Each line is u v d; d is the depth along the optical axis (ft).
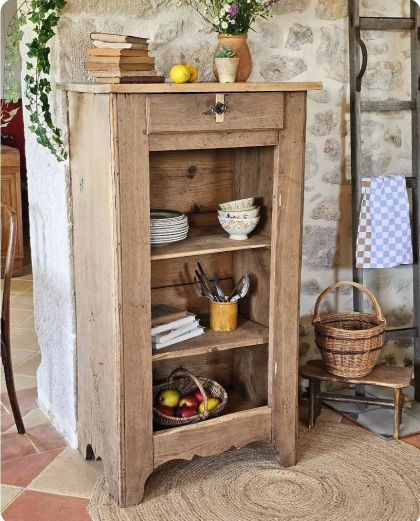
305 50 11.64
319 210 12.26
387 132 12.51
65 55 9.70
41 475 10.21
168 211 10.22
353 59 11.55
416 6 11.58
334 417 12.00
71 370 10.67
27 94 9.81
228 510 9.46
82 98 9.28
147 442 9.52
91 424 10.23
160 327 9.82
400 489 9.94
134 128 8.61
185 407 10.47
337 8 11.71
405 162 12.75
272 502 9.65
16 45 9.95
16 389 12.96
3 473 10.25
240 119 9.18
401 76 12.45
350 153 12.07
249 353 11.10
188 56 10.54
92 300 9.73
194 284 10.79
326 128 12.03
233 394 11.39
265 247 10.38
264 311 10.64
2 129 22.16
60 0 9.23
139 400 9.37
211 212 10.93
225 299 10.53
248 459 10.74
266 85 9.14
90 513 9.34
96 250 9.41
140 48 8.78
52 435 11.34
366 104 11.64
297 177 9.79
